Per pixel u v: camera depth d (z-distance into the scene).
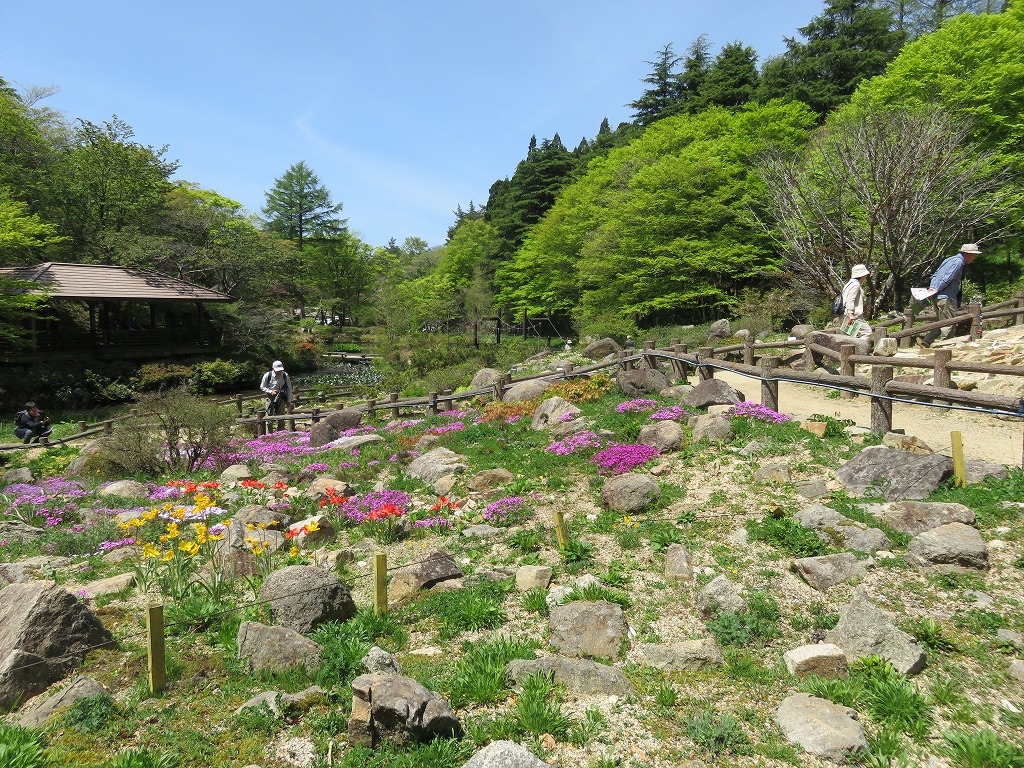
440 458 10.37
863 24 35.69
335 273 64.44
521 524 7.65
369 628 5.31
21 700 4.42
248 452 13.23
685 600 5.56
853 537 5.97
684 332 27.02
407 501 8.62
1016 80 21.64
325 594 5.45
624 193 32.66
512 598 5.90
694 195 29.27
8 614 4.81
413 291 59.38
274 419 16.77
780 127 29.42
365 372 40.22
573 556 6.46
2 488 11.23
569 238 39.97
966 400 7.38
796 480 7.58
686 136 34.47
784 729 3.91
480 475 9.13
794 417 10.41
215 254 39.12
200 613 5.59
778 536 6.20
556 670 4.55
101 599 6.20
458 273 64.44
